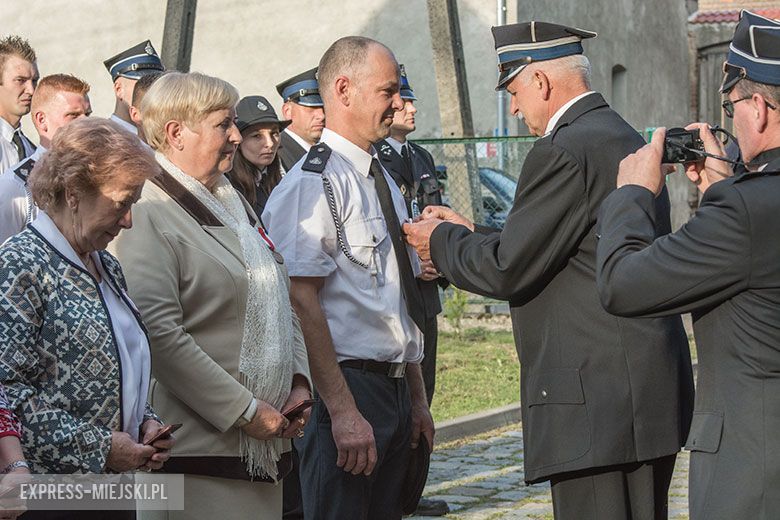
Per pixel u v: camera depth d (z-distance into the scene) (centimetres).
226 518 382
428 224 441
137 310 351
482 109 1723
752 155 324
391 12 1833
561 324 405
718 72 2667
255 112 617
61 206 330
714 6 2703
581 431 399
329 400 434
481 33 1720
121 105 656
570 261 404
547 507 668
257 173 627
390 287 454
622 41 2161
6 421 299
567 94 419
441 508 653
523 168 407
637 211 341
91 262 341
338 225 441
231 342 383
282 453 399
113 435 322
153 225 376
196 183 393
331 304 445
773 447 306
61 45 2108
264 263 393
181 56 1085
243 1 1938
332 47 459
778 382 310
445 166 1330
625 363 398
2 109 597
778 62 314
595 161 396
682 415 412
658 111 2386
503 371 1071
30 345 313
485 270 409
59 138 328
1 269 313
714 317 322
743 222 308
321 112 702
